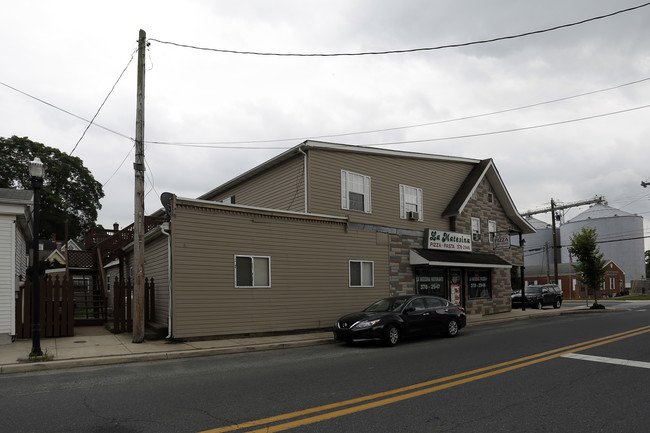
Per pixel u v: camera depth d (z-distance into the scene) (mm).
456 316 15094
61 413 6105
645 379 7941
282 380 8125
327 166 18094
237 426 5484
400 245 20094
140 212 13008
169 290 13453
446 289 22125
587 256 30328
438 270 21875
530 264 66312
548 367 9016
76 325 17875
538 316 24109
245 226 14812
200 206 13820
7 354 10641
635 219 61625
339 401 6605
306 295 16141
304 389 7387
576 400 6621
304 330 15883
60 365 9734
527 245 66750
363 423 5590
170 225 13414
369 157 19672
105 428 5469
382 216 19656
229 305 14125
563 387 7387
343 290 17391
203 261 13742
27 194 14117
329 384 7754
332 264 17188
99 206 45094
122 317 15023
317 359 10594
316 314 16344
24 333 13391
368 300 18250
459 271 23109
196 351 11484
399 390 7234
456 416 5871
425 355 10898
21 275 15977
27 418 5895
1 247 12453
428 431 5301
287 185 18688
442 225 22625
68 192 42000
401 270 19969
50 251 43000
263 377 8430
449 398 6730
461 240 22859
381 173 20047
